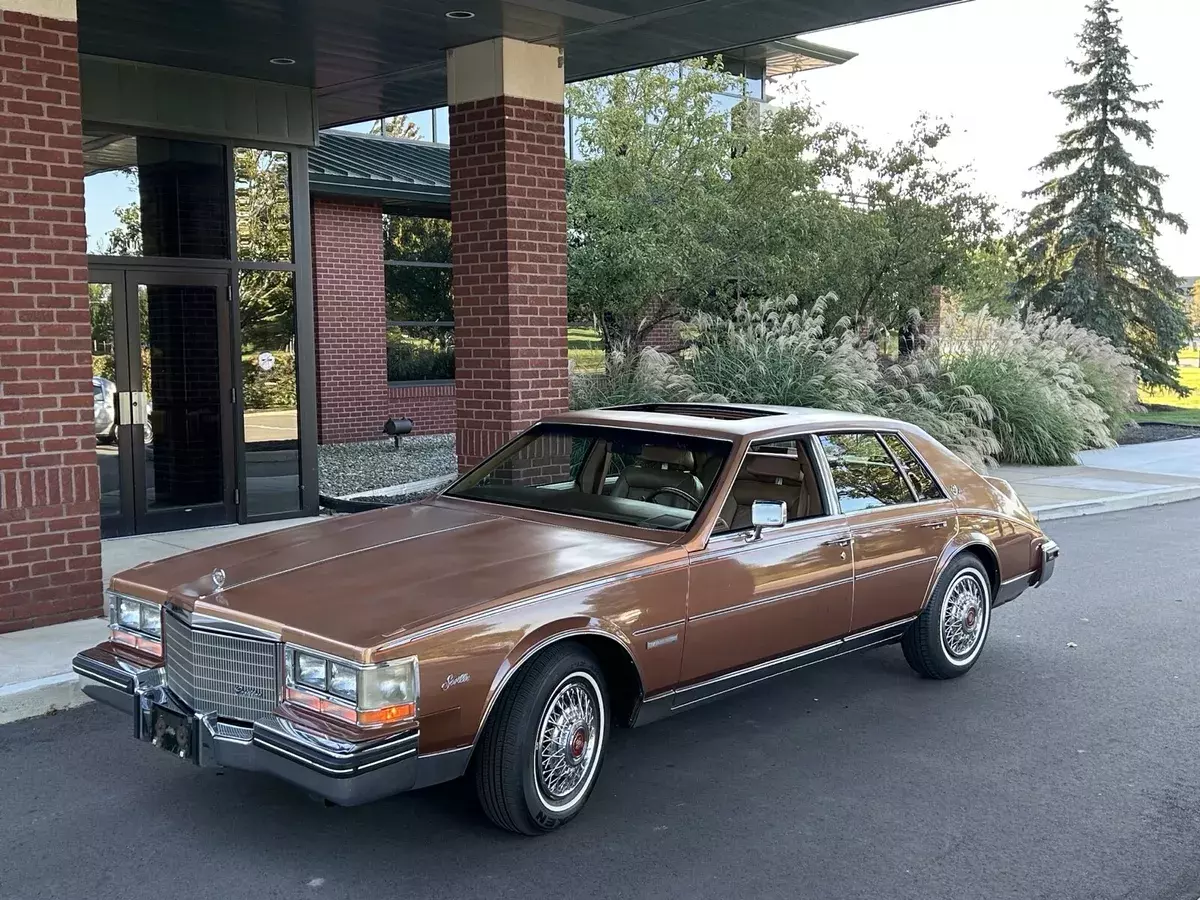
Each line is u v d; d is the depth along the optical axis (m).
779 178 16.80
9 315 6.95
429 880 4.02
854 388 14.48
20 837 4.31
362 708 3.74
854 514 5.81
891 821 4.62
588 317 16.98
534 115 10.14
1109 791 4.98
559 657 4.30
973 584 6.64
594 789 4.91
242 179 11.23
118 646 4.75
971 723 5.89
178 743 4.18
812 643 5.57
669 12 9.23
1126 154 30.83
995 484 7.10
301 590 4.30
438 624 3.95
